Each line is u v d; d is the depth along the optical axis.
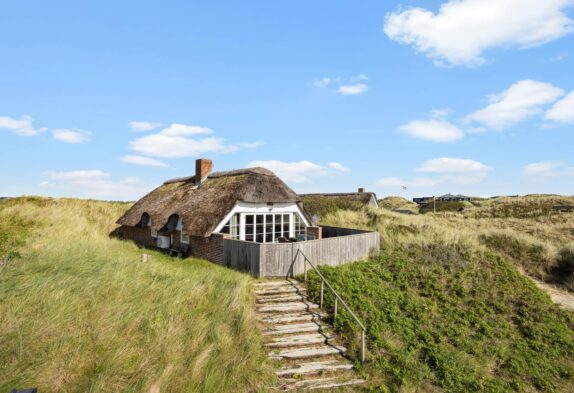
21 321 7.32
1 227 16.72
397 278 13.65
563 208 37.03
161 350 7.29
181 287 10.00
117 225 24.42
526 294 13.69
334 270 13.03
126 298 9.08
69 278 9.63
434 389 7.89
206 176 20.59
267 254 12.20
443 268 15.02
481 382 8.45
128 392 6.08
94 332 7.40
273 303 10.47
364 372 7.95
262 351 8.19
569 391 8.73
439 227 23.22
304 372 7.75
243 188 16.17
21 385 5.82
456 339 10.12
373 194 40.97
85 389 6.01
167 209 19.19
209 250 14.80
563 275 17.03
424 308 11.57
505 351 10.00
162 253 17.08
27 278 9.34
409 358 8.66
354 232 18.38
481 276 14.68
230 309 9.16
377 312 10.51
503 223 30.31
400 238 19.38
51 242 14.59
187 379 6.68
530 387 8.72
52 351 6.67
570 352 10.32
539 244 19.84
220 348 7.64
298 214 18.73
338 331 9.45
